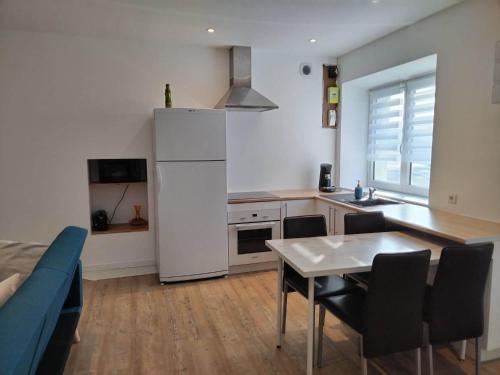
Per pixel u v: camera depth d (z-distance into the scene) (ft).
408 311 6.27
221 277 12.89
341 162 15.58
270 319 9.84
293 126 15.10
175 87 13.24
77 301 7.64
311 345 6.81
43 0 9.18
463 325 6.79
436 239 8.56
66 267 5.63
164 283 12.26
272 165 14.98
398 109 13.79
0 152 11.79
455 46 9.74
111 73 12.52
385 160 14.60
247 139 14.55
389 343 6.25
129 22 10.80
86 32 11.74
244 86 13.61
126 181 13.05
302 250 7.57
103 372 7.60
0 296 5.10
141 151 13.01
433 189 10.73
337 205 12.25
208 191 12.28
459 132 9.77
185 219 12.16
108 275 13.03
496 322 7.72
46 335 5.00
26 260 7.54
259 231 13.32
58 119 12.17
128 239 13.14
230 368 7.75
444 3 9.54
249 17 10.43
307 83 15.08
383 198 12.66
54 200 12.38
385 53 12.38
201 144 12.03
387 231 9.74
